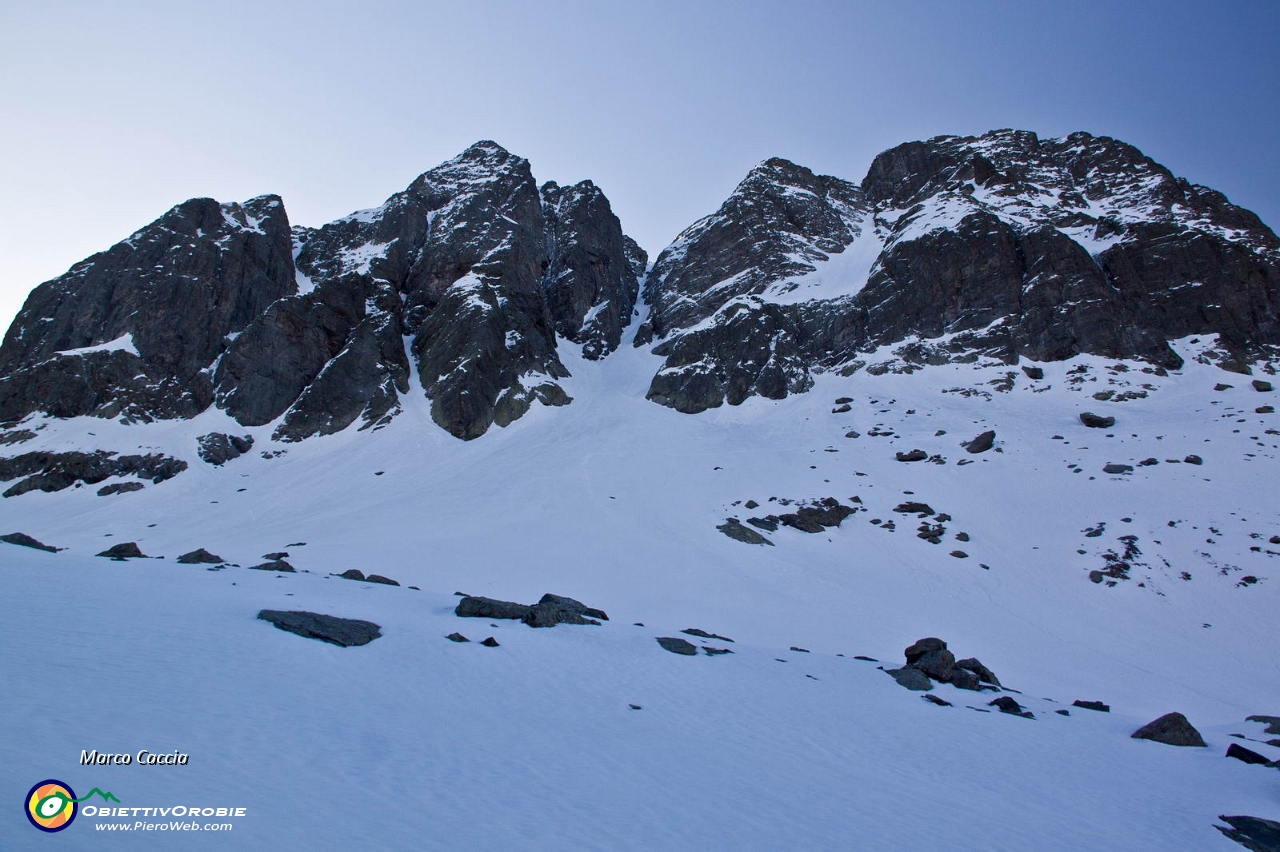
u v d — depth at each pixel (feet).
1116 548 145.07
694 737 46.91
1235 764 56.85
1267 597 123.95
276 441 245.04
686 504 180.65
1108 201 350.84
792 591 132.46
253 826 24.56
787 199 408.26
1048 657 107.86
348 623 59.88
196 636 50.29
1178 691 96.84
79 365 247.50
